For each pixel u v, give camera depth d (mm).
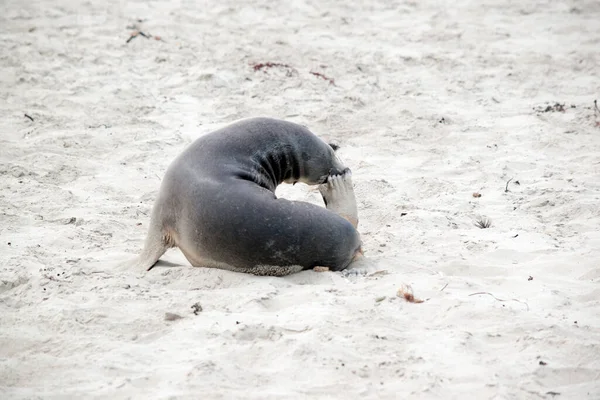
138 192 33969
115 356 19250
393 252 27234
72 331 20656
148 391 17781
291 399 17500
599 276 24891
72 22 61281
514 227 29844
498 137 41406
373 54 55688
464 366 19016
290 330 20578
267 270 24359
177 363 19016
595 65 53125
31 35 57250
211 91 47906
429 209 32031
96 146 39281
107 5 66812
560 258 26281
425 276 24688
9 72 49406
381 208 31938
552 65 53469
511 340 20406
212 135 25469
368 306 22266
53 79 48781
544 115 44500
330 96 47625
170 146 39656
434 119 44062
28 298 22688
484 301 22641
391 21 64375
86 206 31719
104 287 23281
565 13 64938
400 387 18078
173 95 47375
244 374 18453
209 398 17391
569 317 21859
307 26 62344
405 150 40031
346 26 62875
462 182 35625
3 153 37188
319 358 19094
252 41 57594
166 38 58219
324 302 22344
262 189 24438
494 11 65938
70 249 27266
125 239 28625
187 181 24469
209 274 24406
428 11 66688
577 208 31312
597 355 19453
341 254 24656
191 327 20797
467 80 50875
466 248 27578
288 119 43688
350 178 27297
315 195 33594
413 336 20562
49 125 41594
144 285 23781
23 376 18484
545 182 35031
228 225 23781
